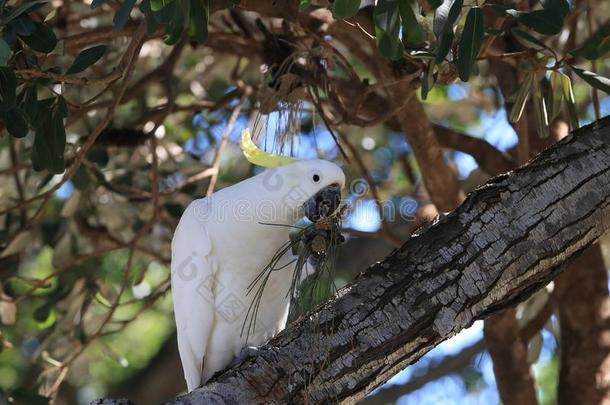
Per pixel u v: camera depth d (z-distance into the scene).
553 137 10.27
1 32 6.76
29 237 11.16
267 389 6.11
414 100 9.53
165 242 12.05
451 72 7.64
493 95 14.80
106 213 11.70
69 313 11.56
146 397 18.28
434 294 6.25
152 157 10.62
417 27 6.48
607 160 6.49
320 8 9.30
